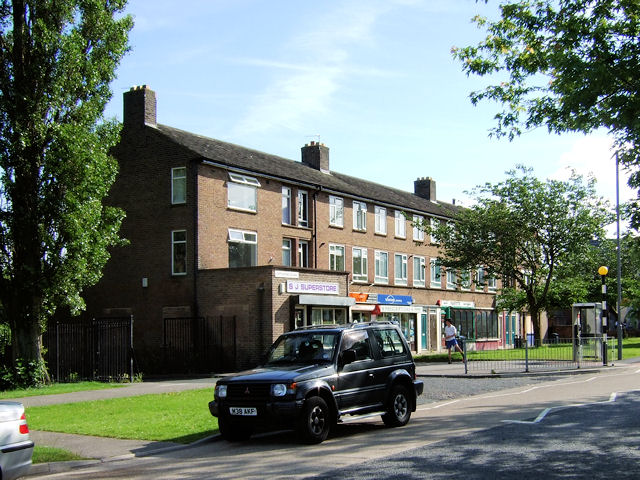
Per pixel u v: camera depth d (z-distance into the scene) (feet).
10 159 71.00
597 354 84.84
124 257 102.99
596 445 30.07
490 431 34.53
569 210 129.29
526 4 39.52
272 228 108.06
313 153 132.87
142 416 45.88
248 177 104.88
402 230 144.15
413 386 40.68
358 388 37.06
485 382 65.21
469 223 132.16
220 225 99.30
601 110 31.27
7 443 24.91
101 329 83.71
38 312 73.56
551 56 33.04
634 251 39.47
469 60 44.91
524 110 43.47
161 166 100.63
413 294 144.87
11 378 71.51
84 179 72.28
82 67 74.69
